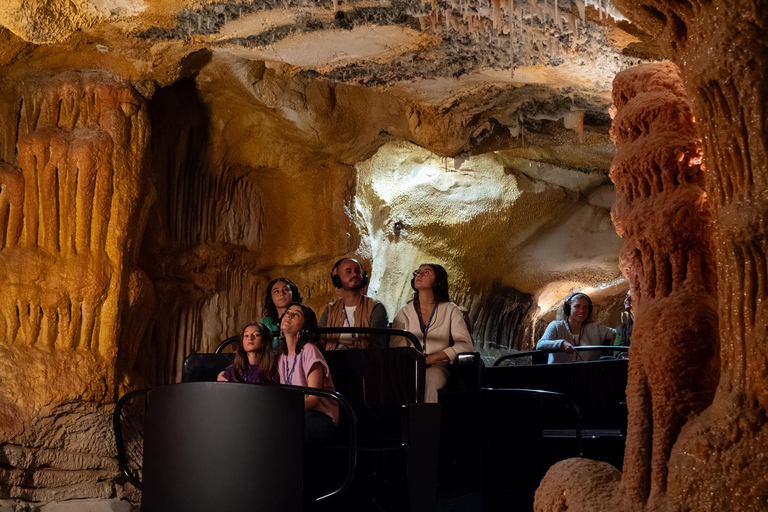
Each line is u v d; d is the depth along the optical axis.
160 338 7.41
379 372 4.37
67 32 5.55
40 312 6.05
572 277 14.02
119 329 6.27
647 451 2.37
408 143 10.53
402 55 6.45
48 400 5.76
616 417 4.97
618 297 15.26
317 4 5.48
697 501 2.11
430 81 7.01
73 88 6.44
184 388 3.25
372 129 8.14
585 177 12.07
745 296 2.12
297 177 8.54
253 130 8.07
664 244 2.47
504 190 11.84
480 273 13.27
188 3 5.47
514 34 5.77
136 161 6.47
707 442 2.12
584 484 2.50
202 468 3.19
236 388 3.22
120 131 6.38
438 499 4.04
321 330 4.75
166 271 7.45
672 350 2.33
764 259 2.07
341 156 8.55
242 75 7.16
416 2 5.42
